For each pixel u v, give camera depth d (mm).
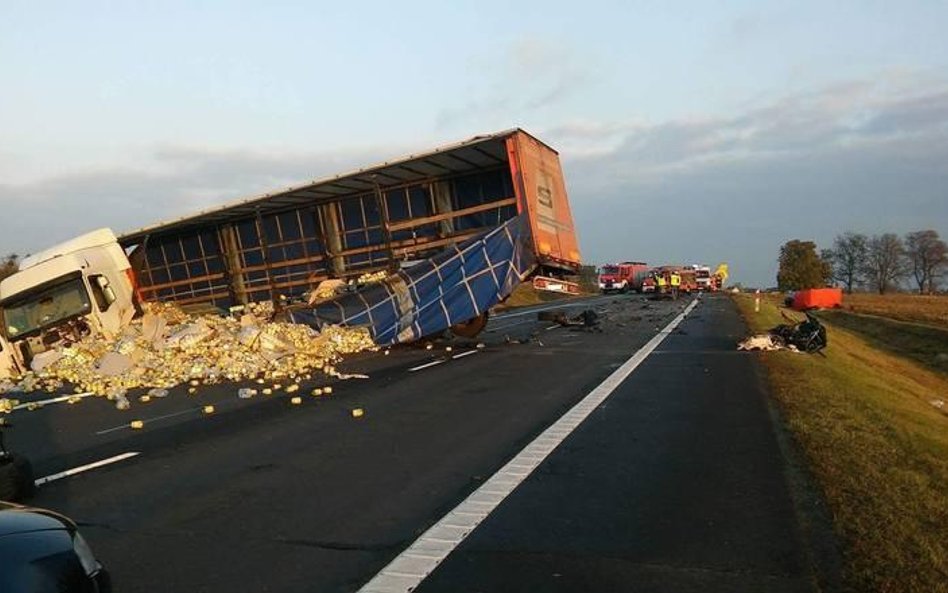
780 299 75938
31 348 19141
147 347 17500
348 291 20344
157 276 27859
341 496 7004
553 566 5195
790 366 16125
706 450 8484
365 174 19547
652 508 6438
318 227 23359
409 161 18578
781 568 5113
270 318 20484
